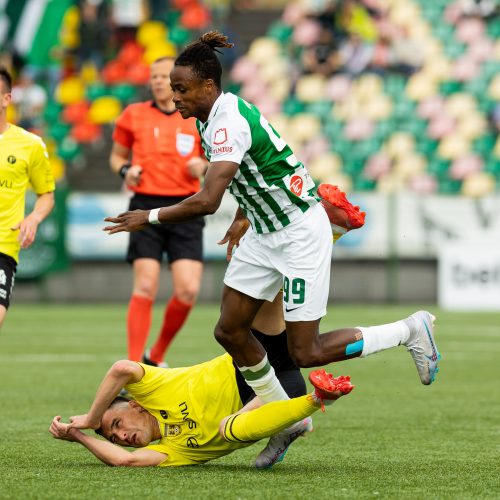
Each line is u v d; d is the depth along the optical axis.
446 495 14.97
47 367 34.97
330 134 72.06
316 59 74.81
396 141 71.06
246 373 17.09
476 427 22.95
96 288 65.12
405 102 72.75
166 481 15.88
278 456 17.33
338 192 18.11
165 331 29.89
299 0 79.75
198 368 17.62
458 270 63.00
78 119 75.31
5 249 21.19
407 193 65.25
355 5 75.06
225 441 17.09
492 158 70.12
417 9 77.12
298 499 14.48
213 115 16.72
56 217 64.38
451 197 63.31
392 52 74.44
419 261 64.38
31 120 72.44
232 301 17.14
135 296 29.06
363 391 29.62
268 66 76.88
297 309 16.92
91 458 18.38
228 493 14.88
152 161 29.64
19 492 14.89
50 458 18.36
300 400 16.19
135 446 17.53
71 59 77.56
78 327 50.28
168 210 16.62
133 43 78.19
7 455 18.70
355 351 17.19
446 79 73.56
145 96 75.38
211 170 16.44
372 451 19.59
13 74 76.19
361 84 73.69
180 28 78.94
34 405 26.16
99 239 64.12
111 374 17.12
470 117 71.75
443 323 53.41
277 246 17.05
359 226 18.14
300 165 17.12
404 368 36.03
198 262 29.69
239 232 18.66
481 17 76.62
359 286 64.81
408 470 17.28
